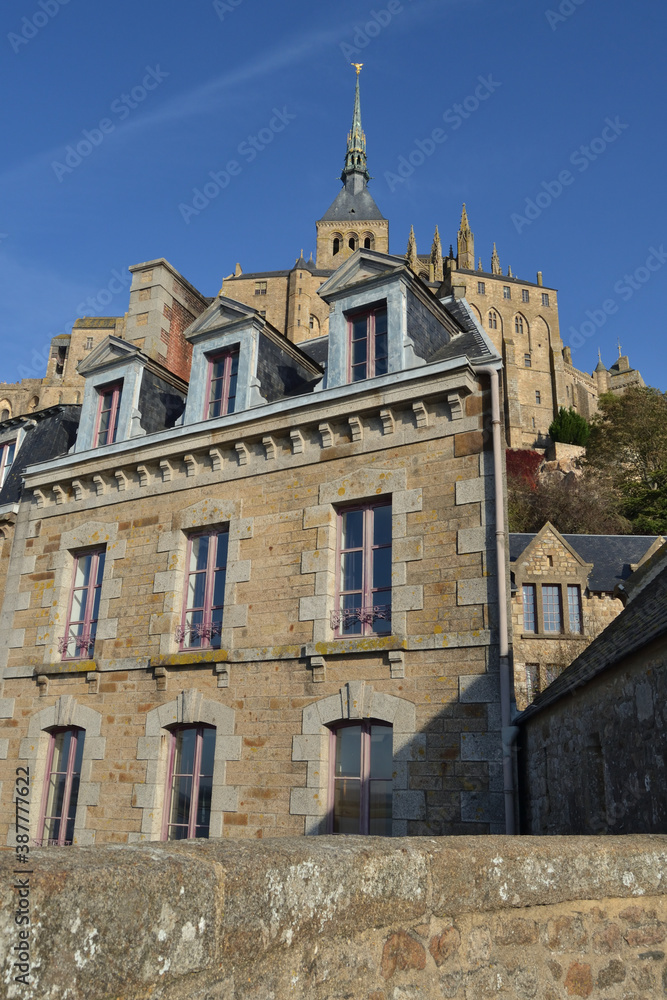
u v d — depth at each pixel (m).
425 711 9.43
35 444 15.54
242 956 2.43
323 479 11.23
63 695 12.59
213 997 2.35
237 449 12.05
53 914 1.93
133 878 2.14
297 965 2.65
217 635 11.59
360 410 11.00
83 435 14.14
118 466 13.25
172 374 14.66
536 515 47.59
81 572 13.66
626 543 30.98
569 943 3.75
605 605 28.64
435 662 9.57
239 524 11.74
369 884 2.94
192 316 16.16
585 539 31.28
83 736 12.41
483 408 10.27
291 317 82.88
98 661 12.29
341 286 12.01
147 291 15.32
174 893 2.24
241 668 10.95
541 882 3.65
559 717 7.88
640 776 5.72
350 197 93.06
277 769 10.23
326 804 9.85
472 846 3.46
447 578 9.85
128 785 11.40
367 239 90.44
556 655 27.86
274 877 2.57
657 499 47.88
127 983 2.08
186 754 11.30
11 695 13.27
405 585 10.11
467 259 93.50
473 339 12.12
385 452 10.84
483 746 8.98
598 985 3.81
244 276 86.31
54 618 13.32
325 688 10.20
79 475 13.70
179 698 11.30
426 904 3.15
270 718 10.49
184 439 12.60
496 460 9.87
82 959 1.98
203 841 2.77
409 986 3.06
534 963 3.58
